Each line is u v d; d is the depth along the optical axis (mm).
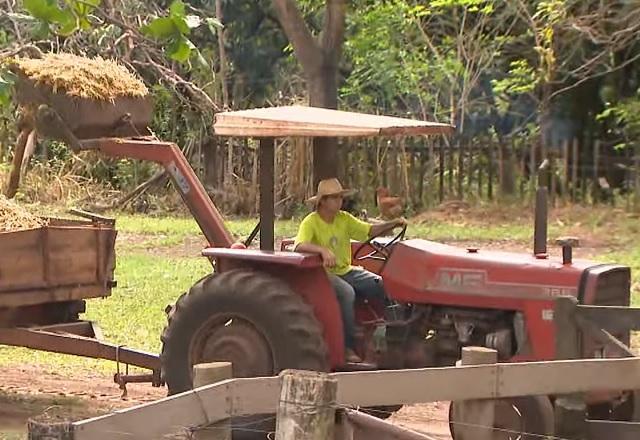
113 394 12484
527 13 29672
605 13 29688
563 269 9484
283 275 9891
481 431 7340
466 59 31422
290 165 30422
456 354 9789
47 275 11297
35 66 11711
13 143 28828
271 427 8898
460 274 9742
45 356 14703
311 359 9477
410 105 33250
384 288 10062
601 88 31844
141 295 18609
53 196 30672
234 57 35219
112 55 17891
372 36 31578
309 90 23859
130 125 11844
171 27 7652
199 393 6312
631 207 28328
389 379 6848
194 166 32219
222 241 10992
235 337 9711
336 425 5973
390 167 30500
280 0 23562
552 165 29750
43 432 6086
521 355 9523
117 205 27781
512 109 33688
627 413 9609
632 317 8562
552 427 8812
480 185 30234
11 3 17109
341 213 10188
